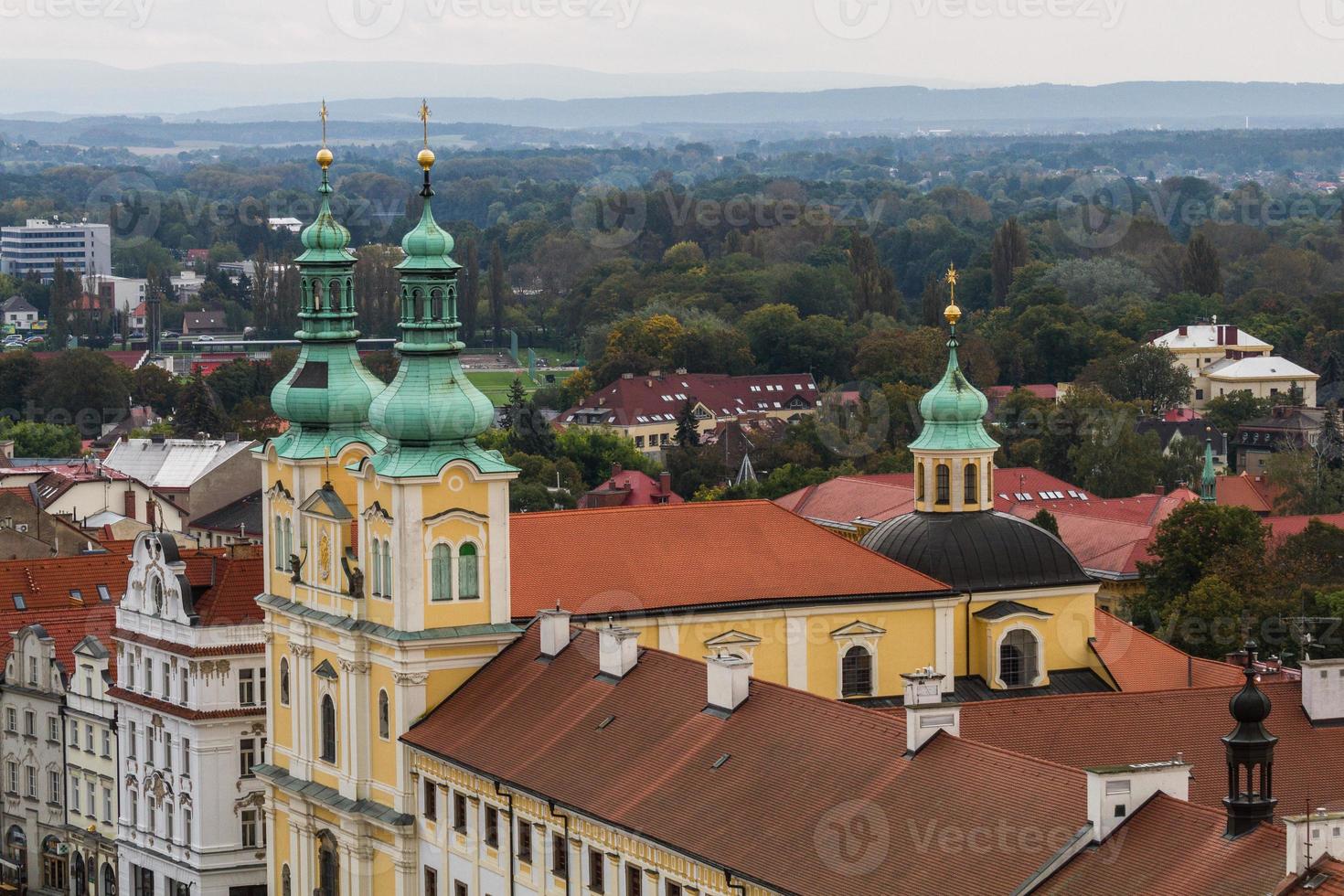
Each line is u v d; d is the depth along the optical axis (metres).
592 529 186.38
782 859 129.75
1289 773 145.38
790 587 185.62
